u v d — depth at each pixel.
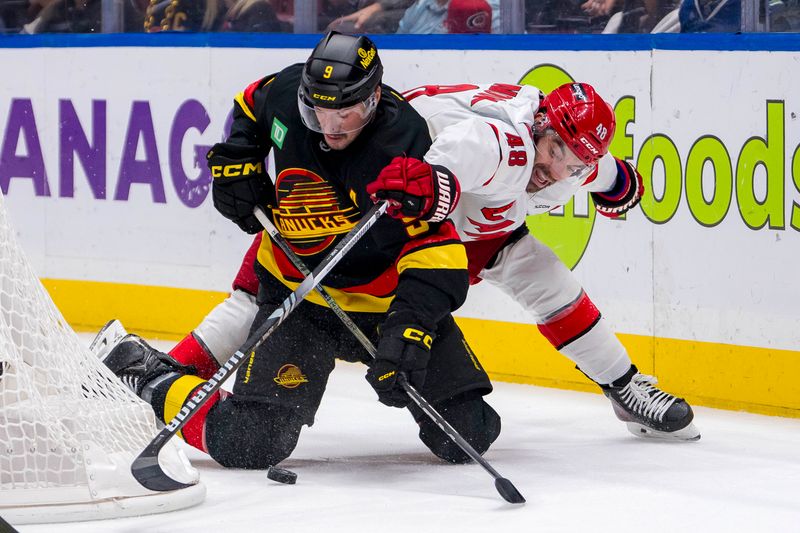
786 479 10.77
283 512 9.46
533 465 11.27
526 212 11.53
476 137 10.12
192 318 17.95
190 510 9.51
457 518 9.34
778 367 13.48
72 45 18.77
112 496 9.25
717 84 13.78
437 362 10.96
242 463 10.80
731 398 13.86
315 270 9.92
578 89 10.72
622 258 14.57
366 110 9.87
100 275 18.80
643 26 14.55
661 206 14.26
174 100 17.89
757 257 13.56
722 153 13.77
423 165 9.62
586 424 13.23
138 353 11.14
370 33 16.59
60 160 19.03
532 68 15.17
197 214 17.77
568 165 10.75
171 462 9.77
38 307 9.62
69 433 9.30
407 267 10.02
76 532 8.84
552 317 12.25
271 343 10.88
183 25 18.05
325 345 11.03
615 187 12.69
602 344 12.33
